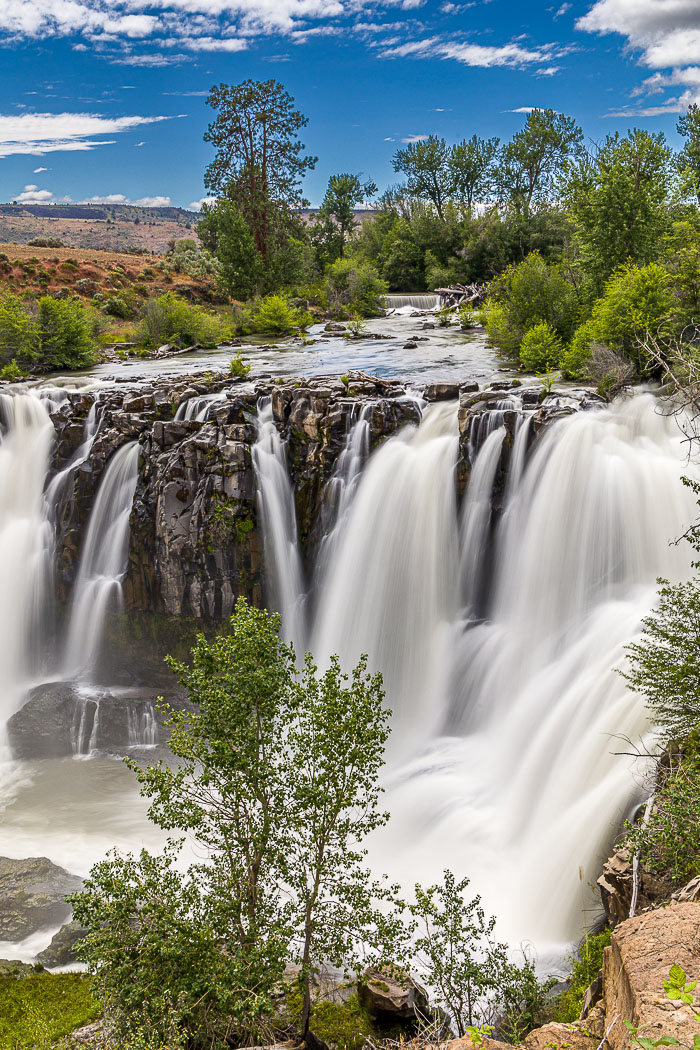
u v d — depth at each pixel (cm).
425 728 2684
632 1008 696
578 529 2602
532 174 10244
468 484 2794
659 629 1686
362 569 2919
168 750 2720
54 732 2789
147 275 7825
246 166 8400
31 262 7431
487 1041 848
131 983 1130
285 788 1380
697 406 1684
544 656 2506
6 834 2283
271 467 3039
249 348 5528
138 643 3136
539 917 1786
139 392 3344
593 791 1888
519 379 3625
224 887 1237
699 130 6581
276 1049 1191
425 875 1966
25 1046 1408
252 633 1232
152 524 3030
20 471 3569
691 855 1268
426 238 10275
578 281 4634
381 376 4016
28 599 3322
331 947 1288
